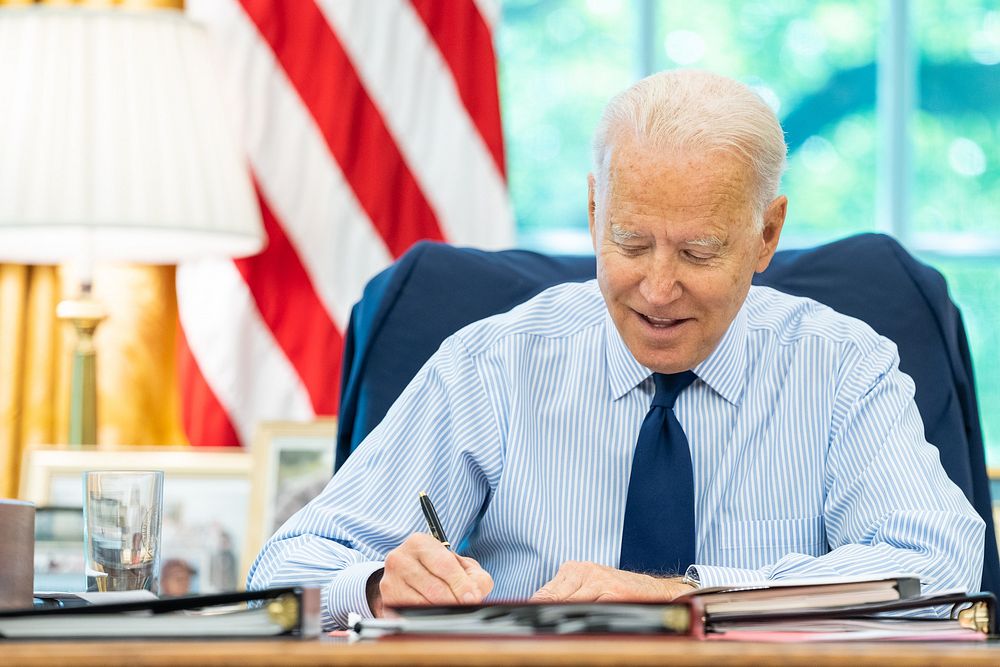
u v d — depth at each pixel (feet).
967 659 4.87
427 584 7.87
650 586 7.98
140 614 5.63
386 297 11.37
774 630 6.45
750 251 9.40
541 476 10.42
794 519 10.28
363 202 17.70
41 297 17.71
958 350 11.41
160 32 15.72
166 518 16.30
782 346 10.64
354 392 11.25
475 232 17.84
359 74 17.85
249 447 17.35
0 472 17.40
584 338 10.82
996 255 20.95
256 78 17.62
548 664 4.79
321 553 9.31
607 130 9.46
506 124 20.59
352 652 4.80
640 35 20.66
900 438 10.02
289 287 17.61
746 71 20.97
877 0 21.09
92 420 16.34
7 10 15.60
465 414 10.53
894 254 11.54
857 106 21.07
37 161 15.08
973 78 21.09
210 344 17.37
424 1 18.03
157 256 16.69
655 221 9.05
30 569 7.09
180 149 15.48
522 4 20.67
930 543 9.06
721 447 10.34
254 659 4.80
